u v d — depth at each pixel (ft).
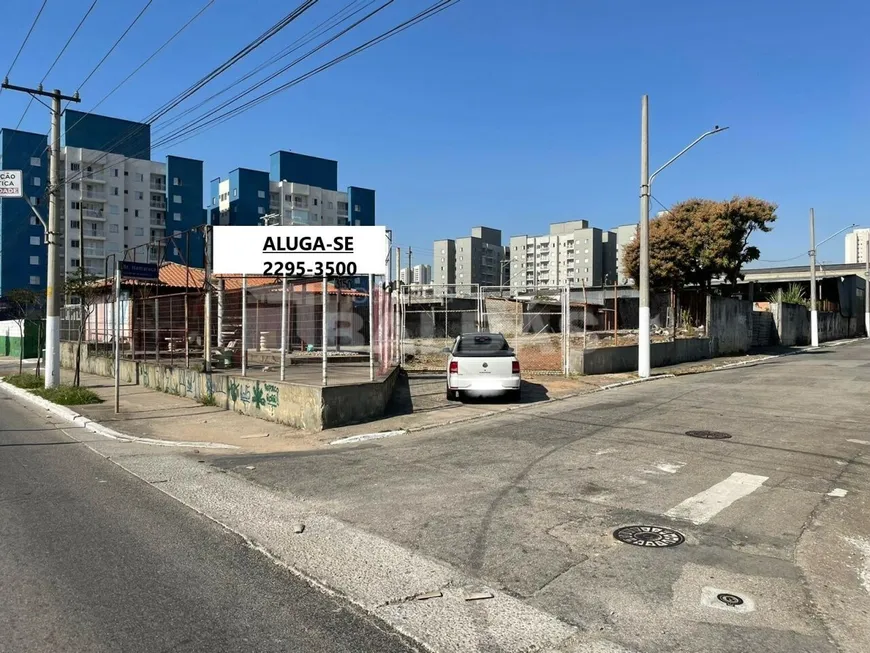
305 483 24.39
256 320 63.36
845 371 65.87
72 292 64.13
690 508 20.01
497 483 23.44
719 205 113.70
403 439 33.22
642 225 63.41
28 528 18.86
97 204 269.03
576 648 11.73
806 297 164.55
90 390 57.57
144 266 47.39
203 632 12.42
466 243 339.36
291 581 14.93
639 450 28.45
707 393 48.75
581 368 62.95
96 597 13.99
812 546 16.76
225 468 27.43
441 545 17.16
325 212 347.97
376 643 11.99
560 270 336.08
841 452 27.76
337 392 36.88
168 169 287.48
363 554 16.62
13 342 127.85
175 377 54.13
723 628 12.41
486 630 12.44
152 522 19.52
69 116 261.03
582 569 15.35
